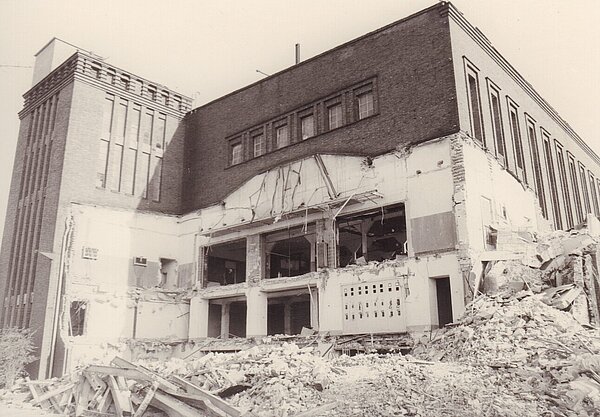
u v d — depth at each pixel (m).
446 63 20.81
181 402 11.11
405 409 9.59
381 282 20.38
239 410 9.99
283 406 10.28
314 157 24.06
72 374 16.55
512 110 27.23
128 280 27.41
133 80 30.23
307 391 11.25
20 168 30.58
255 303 24.75
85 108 27.80
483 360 12.70
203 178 30.20
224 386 12.24
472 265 18.17
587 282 16.59
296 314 32.12
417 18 22.31
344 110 24.11
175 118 32.16
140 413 11.13
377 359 15.10
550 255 18.72
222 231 26.78
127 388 12.38
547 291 16.67
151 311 27.53
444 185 19.55
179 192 31.16
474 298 17.72
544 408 9.32
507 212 22.31
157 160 30.70
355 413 9.62
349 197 21.20
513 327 14.08
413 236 19.92
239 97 29.70
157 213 29.56
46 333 24.20
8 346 22.88
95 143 27.86
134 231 28.31
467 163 19.64
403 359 14.85
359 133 22.94
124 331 26.36
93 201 27.17
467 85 21.67
